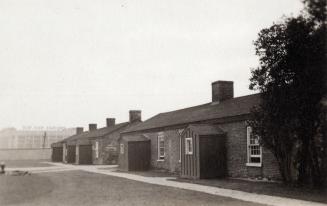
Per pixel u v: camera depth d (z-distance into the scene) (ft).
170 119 110.63
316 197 46.47
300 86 53.16
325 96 52.75
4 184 71.00
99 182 73.05
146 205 43.52
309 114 53.83
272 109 55.98
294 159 59.41
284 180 58.39
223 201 45.11
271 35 56.34
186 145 81.41
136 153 112.16
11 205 45.39
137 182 71.92
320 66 52.31
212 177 76.64
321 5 52.44
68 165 155.12
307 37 53.42
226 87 97.96
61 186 66.54
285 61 55.57
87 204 45.21
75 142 182.39
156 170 108.17
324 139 54.13
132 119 164.04
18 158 242.99
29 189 62.34
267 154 67.51
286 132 55.67
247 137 72.54
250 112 64.44
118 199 48.98
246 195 50.03
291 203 42.50
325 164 54.29
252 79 58.18
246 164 72.28
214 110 90.22
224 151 78.74
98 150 162.40
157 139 110.01
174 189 58.70
